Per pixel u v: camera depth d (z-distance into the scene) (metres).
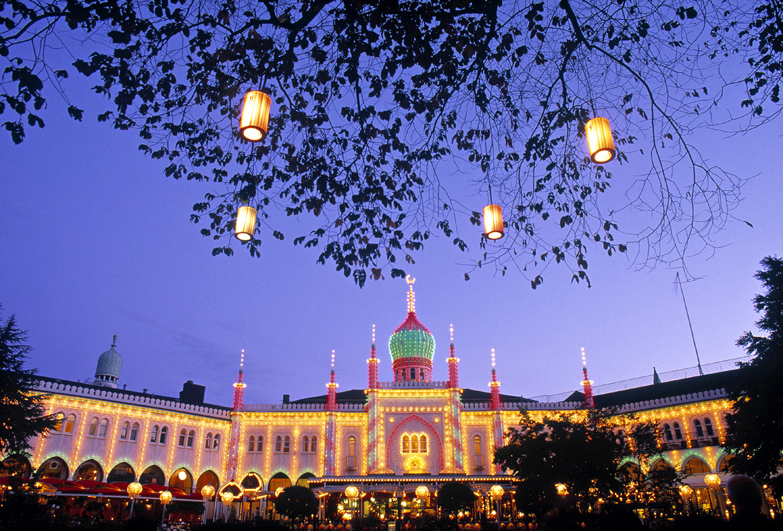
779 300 33.78
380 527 41.78
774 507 31.98
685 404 49.44
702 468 46.53
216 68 11.52
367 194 12.71
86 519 32.16
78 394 47.56
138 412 51.03
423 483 48.94
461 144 12.47
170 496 41.44
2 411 33.50
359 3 9.47
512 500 49.56
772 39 10.45
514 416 57.75
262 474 55.78
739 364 34.69
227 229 13.20
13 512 30.11
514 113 11.49
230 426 57.56
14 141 8.98
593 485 27.47
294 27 9.77
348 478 49.38
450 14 9.65
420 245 13.07
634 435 30.16
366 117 11.84
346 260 13.02
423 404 58.00
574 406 57.66
